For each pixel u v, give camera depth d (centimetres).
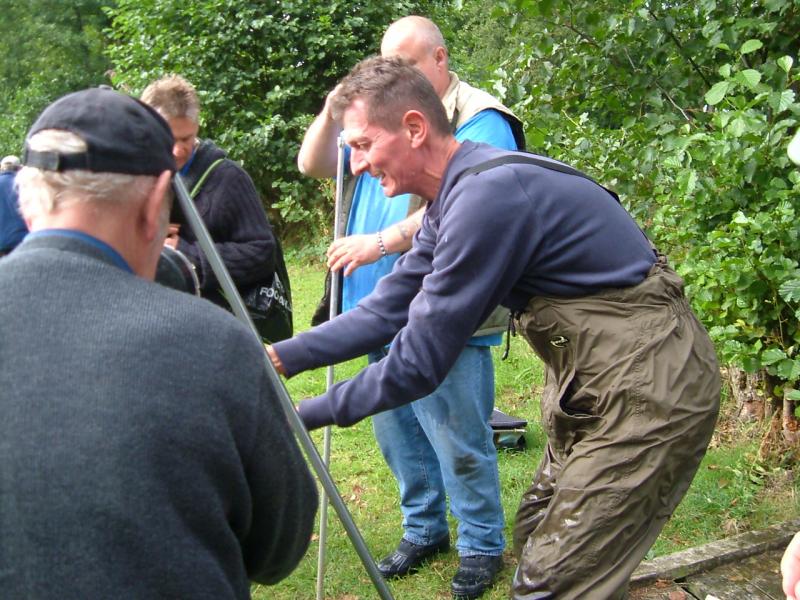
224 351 113
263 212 310
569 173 206
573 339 204
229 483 112
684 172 327
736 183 328
